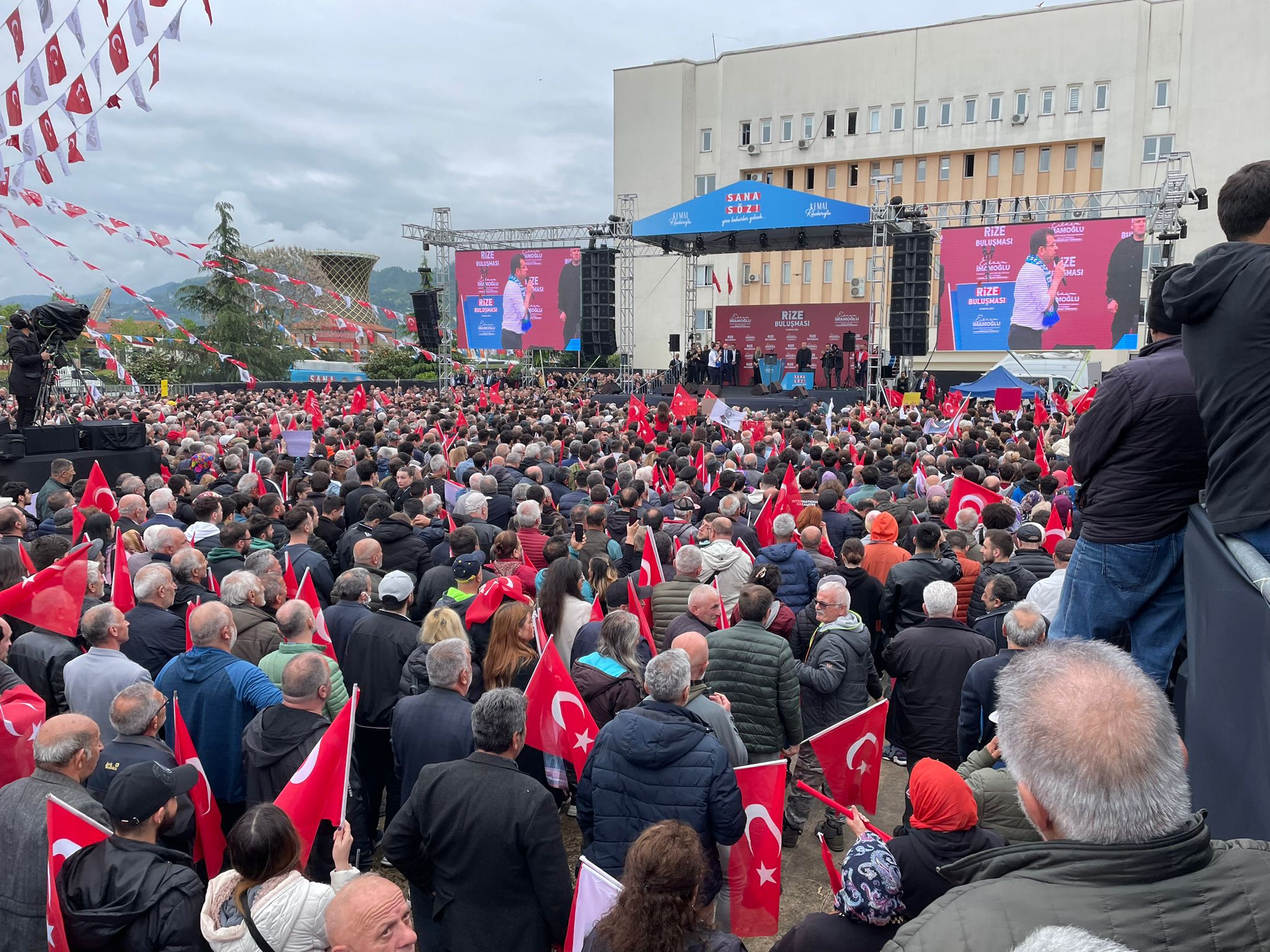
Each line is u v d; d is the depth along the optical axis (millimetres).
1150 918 1373
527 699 3844
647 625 5418
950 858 2717
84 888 2889
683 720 3559
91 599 5832
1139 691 1531
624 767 3518
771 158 48219
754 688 4797
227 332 47031
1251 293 2123
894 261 26266
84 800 3275
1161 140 41156
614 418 20047
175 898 2887
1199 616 2312
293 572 6414
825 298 46750
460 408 21719
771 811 3686
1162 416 2543
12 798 3248
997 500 7828
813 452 10906
